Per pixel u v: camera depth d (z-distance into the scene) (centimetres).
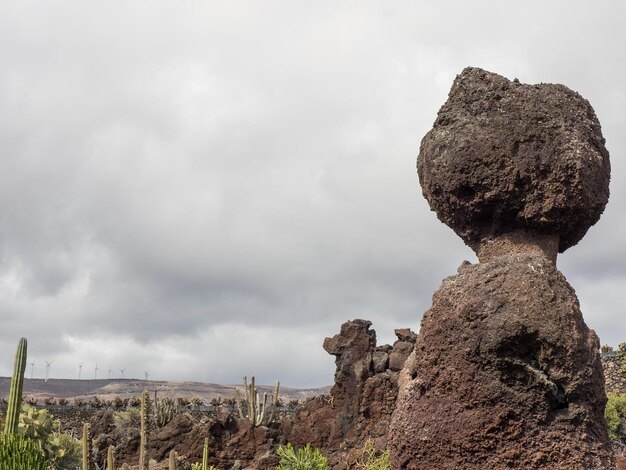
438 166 484
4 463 707
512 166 459
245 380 2406
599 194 476
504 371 416
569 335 411
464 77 496
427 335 443
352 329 2120
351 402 2045
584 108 484
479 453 415
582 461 404
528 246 469
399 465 445
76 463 1109
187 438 2136
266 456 2005
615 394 2345
